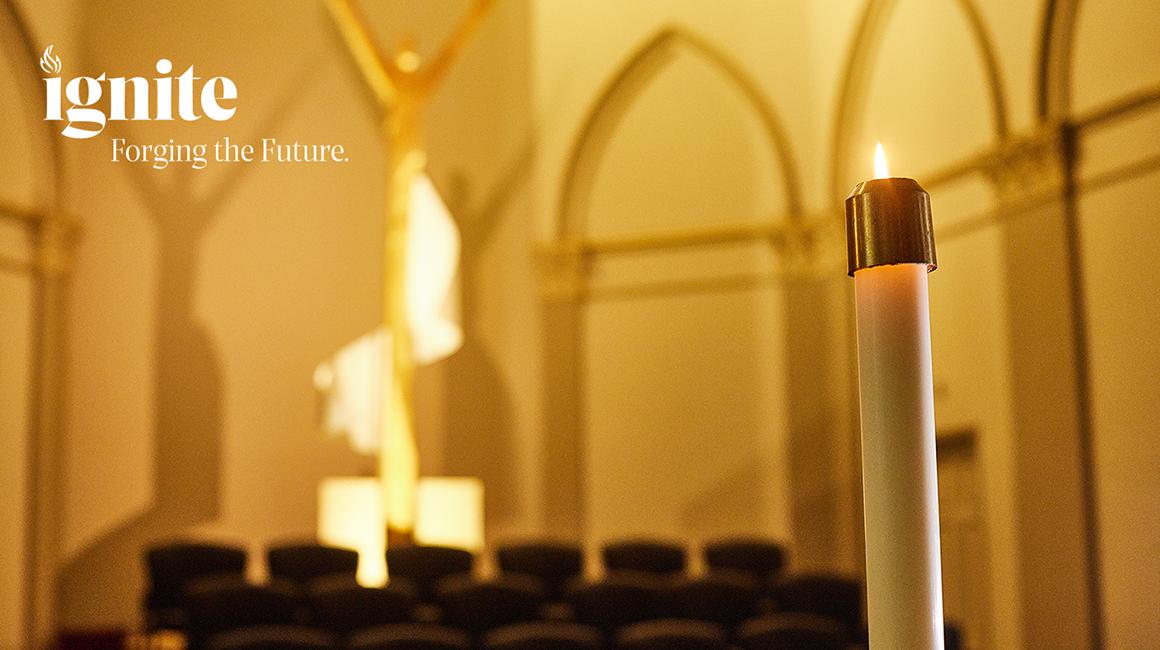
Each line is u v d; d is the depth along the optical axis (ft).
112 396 27.07
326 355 27.73
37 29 25.64
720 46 27.58
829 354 26.35
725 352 27.04
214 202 27.91
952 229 22.27
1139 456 17.57
